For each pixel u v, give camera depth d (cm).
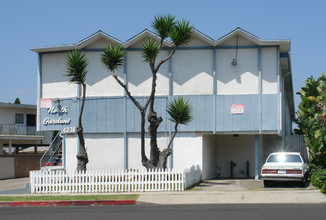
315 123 2138
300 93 2605
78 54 1948
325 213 1154
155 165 1928
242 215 1129
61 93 2427
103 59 1934
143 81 2356
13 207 1456
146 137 2333
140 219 1088
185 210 1262
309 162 2036
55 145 2666
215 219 1066
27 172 3106
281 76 2670
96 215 1177
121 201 1505
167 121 2305
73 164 2380
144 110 1942
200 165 2245
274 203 1441
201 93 2305
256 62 2272
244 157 2538
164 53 2348
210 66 2309
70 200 1520
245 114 2247
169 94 2316
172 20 1884
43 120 2430
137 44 2370
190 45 2328
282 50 2355
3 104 3781
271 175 1795
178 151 2283
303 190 1680
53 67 2444
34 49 2402
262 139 2445
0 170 2869
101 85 2386
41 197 1623
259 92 2244
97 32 2344
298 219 1052
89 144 2372
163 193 1675
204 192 1683
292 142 2811
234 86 2281
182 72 2328
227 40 2302
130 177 1862
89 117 2372
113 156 2347
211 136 2472
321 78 2620
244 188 1830
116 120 2353
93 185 1783
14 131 3750
